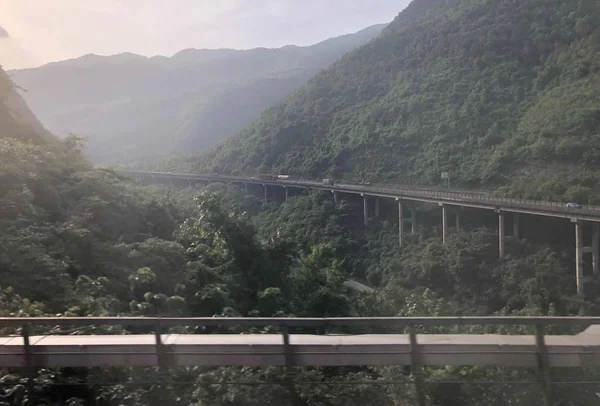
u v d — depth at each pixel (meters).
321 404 7.13
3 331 8.59
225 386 7.20
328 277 23.88
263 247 25.33
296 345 7.34
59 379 7.47
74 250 16.67
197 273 17.84
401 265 41.69
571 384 7.11
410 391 7.22
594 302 29.08
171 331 9.38
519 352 7.23
